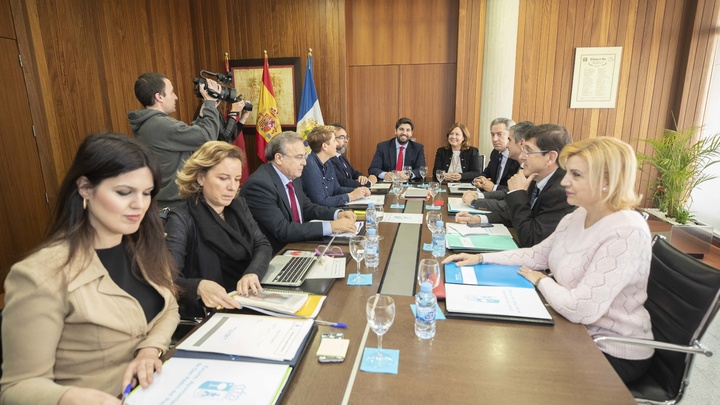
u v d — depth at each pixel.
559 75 4.72
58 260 0.97
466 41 4.71
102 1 3.69
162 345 1.10
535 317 1.24
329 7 4.84
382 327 1.05
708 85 4.36
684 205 4.14
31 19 3.08
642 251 1.30
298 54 5.00
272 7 4.93
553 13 4.60
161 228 1.23
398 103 5.14
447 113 5.07
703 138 4.36
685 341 1.32
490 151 4.78
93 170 0.98
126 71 3.98
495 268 1.63
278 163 2.29
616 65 4.60
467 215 2.36
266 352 1.05
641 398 1.34
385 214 2.59
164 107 2.70
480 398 0.91
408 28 4.94
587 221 1.50
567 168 1.45
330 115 5.09
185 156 2.61
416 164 4.33
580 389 0.94
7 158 2.95
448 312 1.28
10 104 2.96
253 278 1.45
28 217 3.11
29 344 0.91
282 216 2.13
